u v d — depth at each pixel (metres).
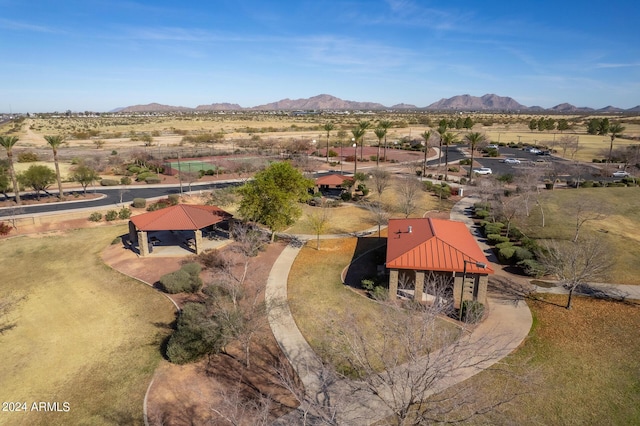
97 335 22.30
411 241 27.36
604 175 68.19
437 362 12.77
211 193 53.56
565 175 69.62
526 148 104.44
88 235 38.69
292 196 34.19
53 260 32.62
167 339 21.58
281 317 23.19
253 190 34.19
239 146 102.62
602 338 20.73
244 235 32.62
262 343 20.73
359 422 15.00
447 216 45.53
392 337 17.72
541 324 22.17
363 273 29.66
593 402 16.27
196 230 32.97
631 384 17.30
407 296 25.48
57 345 21.44
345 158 90.06
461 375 17.58
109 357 20.27
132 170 69.75
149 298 26.20
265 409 13.84
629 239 35.25
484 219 42.59
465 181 64.31
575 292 25.88
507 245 32.34
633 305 24.08
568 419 15.39
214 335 18.78
